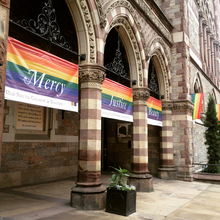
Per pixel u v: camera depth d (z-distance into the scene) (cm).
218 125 1571
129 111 964
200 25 2212
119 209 621
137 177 961
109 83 841
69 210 630
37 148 1020
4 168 884
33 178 994
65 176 1159
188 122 1389
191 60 1722
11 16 909
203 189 1080
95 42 730
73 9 698
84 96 703
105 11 782
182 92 1394
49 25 625
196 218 639
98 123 703
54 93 623
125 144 1509
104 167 1541
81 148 686
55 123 1120
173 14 1488
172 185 1155
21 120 966
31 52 569
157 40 1219
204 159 1955
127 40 981
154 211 683
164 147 1343
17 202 689
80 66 708
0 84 410
